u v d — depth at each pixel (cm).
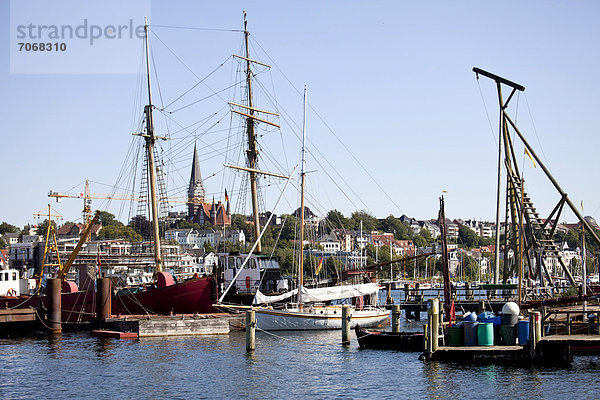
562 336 4956
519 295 6084
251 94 9588
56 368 5028
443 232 5644
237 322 7050
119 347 5938
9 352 5784
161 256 9038
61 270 8469
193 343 6125
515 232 7556
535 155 7238
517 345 5016
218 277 7588
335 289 7519
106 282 7006
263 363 5172
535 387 4253
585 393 4106
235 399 4125
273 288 8244
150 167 8925
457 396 4119
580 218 6969
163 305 7375
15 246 16000
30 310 7038
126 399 4138
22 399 4162
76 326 7369
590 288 7306
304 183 7700
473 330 5047
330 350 5750
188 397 4172
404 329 7756
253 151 9506
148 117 8931
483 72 7550
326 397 4147
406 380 4516
